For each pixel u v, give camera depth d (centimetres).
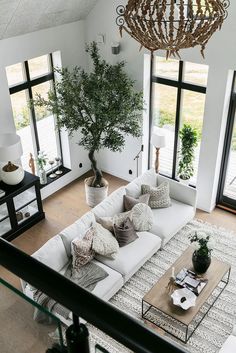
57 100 693
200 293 536
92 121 704
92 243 588
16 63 660
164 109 771
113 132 712
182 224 691
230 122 691
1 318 86
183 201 722
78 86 680
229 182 757
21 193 732
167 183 705
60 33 711
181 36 253
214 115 670
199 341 523
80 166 876
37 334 82
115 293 583
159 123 794
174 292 529
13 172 673
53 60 747
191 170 778
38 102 686
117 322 59
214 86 647
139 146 805
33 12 604
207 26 254
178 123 764
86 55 782
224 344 483
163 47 268
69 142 820
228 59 612
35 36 670
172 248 670
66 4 647
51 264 561
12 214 693
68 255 589
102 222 629
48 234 724
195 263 559
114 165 874
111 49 738
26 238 715
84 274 564
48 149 818
